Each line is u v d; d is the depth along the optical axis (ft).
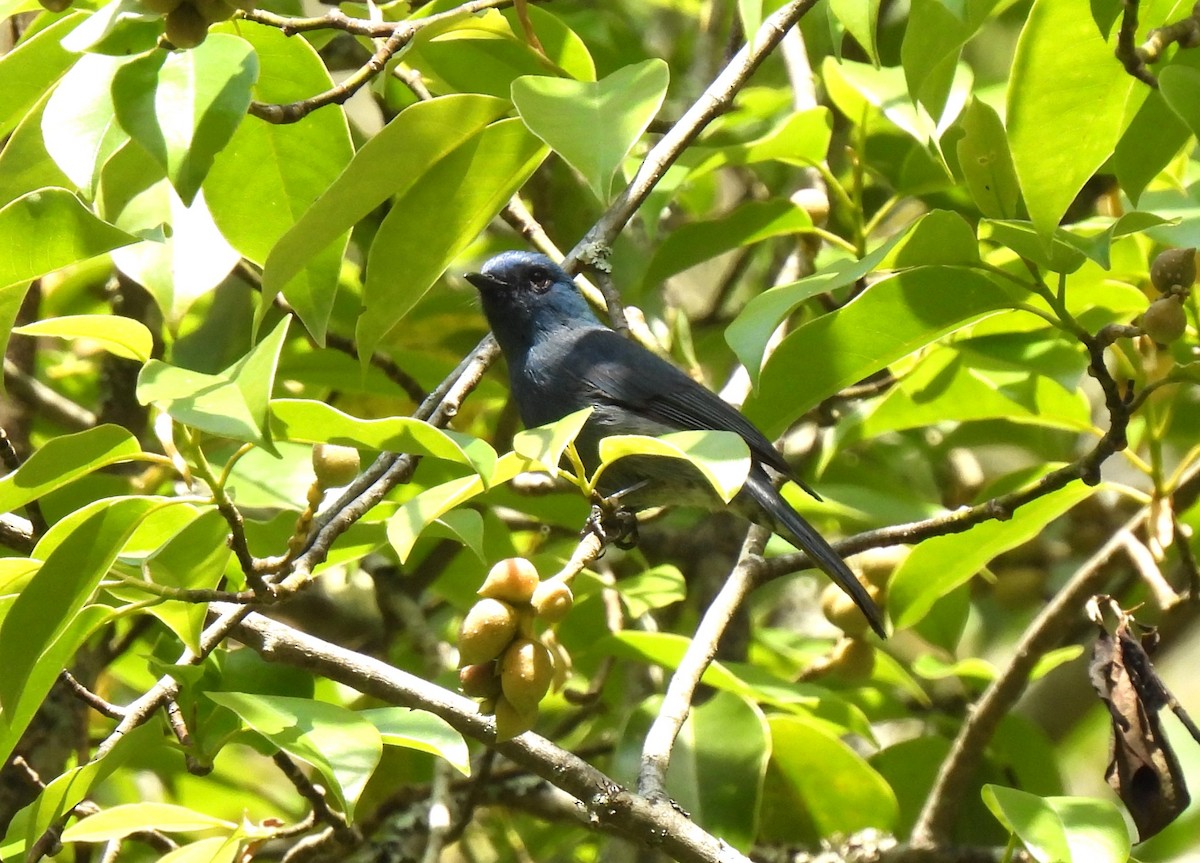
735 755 29.14
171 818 23.39
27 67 21.72
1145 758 23.76
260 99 23.59
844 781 31.01
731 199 49.75
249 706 21.39
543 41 25.93
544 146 22.86
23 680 18.62
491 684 18.66
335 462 20.76
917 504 35.22
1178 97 20.67
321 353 34.50
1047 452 40.40
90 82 20.04
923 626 35.96
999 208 24.26
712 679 30.53
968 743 31.37
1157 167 24.39
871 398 35.65
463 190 23.00
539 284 34.53
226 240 23.70
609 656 35.83
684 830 22.12
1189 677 49.67
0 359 20.06
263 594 19.97
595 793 22.54
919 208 45.39
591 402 33.22
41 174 23.15
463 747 22.12
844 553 27.58
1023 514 29.48
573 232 42.37
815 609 45.37
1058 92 21.70
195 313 38.88
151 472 33.50
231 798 39.63
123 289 37.70
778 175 43.42
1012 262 28.09
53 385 44.42
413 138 21.56
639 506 32.50
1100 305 29.04
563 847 40.16
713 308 45.50
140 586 19.30
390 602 36.47
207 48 18.52
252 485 29.89
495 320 34.76
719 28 44.88
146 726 22.08
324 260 23.77
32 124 22.91
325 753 20.66
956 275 24.43
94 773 21.40
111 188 23.63
